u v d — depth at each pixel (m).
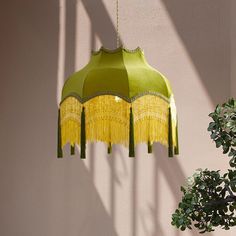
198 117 4.29
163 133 2.52
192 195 2.85
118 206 4.25
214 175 2.88
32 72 4.37
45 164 4.29
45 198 4.26
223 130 3.03
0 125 4.32
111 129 2.55
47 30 4.40
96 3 4.40
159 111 2.49
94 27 4.39
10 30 4.39
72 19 4.40
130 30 4.38
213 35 4.32
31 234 4.23
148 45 4.36
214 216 2.83
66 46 4.39
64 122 2.56
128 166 4.27
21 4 4.42
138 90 2.44
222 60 4.30
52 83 4.36
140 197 4.24
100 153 4.29
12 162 4.29
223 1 4.32
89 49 4.38
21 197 4.27
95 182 4.27
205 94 4.30
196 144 4.27
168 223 4.21
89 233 4.23
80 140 2.45
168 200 4.23
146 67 2.55
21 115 4.33
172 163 4.25
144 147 4.27
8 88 4.35
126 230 4.23
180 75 4.32
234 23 4.30
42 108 4.34
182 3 4.36
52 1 4.41
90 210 4.25
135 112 2.45
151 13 4.38
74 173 4.28
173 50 4.34
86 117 2.54
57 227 4.24
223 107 2.80
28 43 4.39
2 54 4.38
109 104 2.56
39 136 4.31
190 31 4.34
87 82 2.46
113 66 2.50
